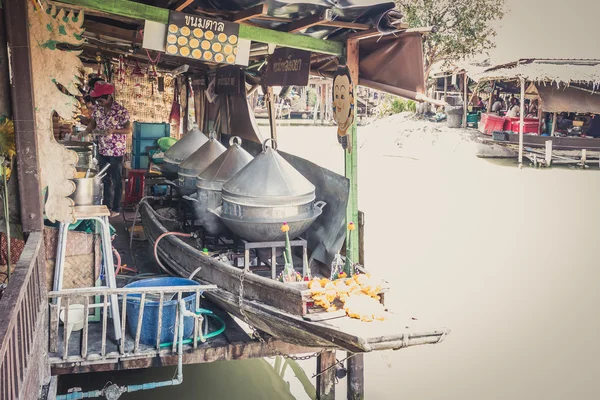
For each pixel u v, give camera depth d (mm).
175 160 8922
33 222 4613
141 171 11055
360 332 4473
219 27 5570
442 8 27109
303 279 5562
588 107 20141
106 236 5344
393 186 18547
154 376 6969
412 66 5461
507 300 9305
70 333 5309
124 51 10680
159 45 5445
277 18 5652
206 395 6547
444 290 9539
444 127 26906
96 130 9797
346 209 5906
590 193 17844
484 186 18672
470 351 7602
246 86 9844
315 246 6418
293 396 6656
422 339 4496
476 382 6727
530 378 6820
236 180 5930
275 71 7977
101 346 5016
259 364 7621
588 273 10805
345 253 6012
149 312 5191
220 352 5367
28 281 3639
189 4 5363
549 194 17750
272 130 9062
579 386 6613
